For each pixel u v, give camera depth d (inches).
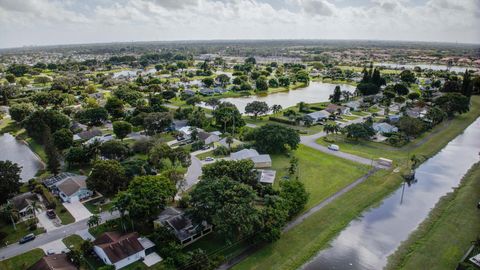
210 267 2155.5
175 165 3811.5
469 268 2086.6
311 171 3791.8
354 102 7367.1
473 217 2837.1
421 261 2304.4
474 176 3700.8
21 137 5408.5
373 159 4153.5
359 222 2827.3
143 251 2287.2
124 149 4008.4
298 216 2847.0
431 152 4495.6
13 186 2970.0
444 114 5880.9
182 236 2429.9
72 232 2613.2
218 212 2343.8
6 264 2228.1
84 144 4279.0
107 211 2938.0
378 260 2342.5
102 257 2249.0
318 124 5915.4
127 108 7047.2
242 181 3105.3
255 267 2220.7
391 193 3358.8
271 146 4249.5
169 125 5265.8
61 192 3157.0
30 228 2640.3
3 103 7381.9
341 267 2265.0
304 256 2359.7
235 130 5349.4
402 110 6437.0
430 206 3097.9
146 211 2519.7
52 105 7298.2
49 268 1995.6
